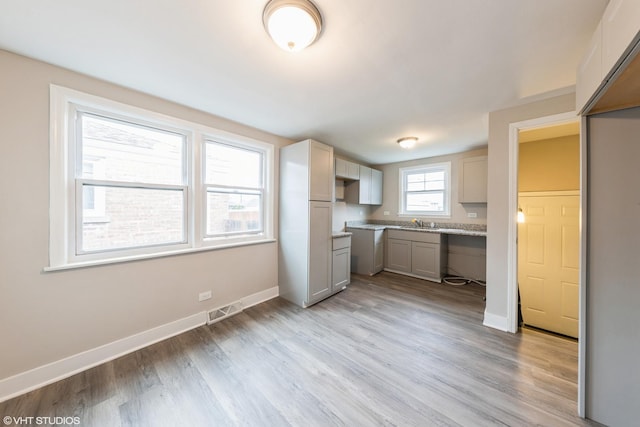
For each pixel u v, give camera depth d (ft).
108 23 4.15
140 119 6.83
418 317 8.64
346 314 8.87
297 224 9.91
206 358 6.25
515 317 7.51
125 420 4.42
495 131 7.75
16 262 5.05
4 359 4.93
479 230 13.14
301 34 4.08
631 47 2.79
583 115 4.45
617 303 4.24
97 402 4.82
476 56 5.06
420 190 15.48
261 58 5.16
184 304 7.67
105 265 6.17
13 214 5.00
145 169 7.07
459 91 6.56
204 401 4.87
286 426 4.33
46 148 5.34
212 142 8.58
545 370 5.80
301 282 9.71
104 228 6.36
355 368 5.87
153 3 3.72
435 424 4.36
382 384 5.34
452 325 8.04
